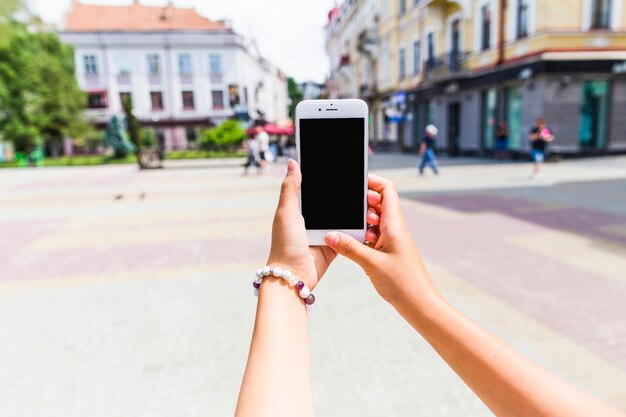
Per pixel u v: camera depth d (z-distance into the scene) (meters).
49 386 2.73
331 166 1.11
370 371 2.81
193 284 4.52
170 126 44.22
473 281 4.34
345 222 1.09
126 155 34.12
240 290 4.31
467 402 2.48
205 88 44.25
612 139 17.83
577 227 6.50
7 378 2.83
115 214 8.96
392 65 31.72
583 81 17.28
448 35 23.80
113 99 43.16
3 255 5.93
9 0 23.62
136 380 2.78
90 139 40.34
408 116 28.11
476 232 6.36
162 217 8.46
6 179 19.14
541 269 4.65
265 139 19.09
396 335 3.28
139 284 4.55
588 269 4.61
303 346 0.67
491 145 21.00
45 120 34.31
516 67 18.22
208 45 43.66
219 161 27.38
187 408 2.50
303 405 0.57
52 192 13.30
